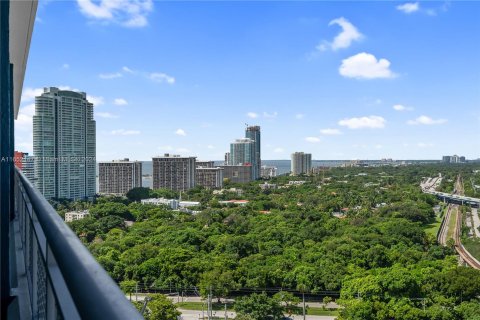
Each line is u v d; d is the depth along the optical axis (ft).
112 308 2.14
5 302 6.38
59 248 3.27
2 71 6.70
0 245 6.37
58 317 3.14
